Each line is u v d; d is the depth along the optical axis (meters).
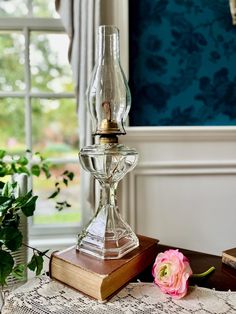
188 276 0.63
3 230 0.63
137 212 1.19
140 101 1.20
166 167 1.18
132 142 1.17
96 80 0.80
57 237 1.35
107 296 0.62
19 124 1.60
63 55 1.42
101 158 0.73
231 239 1.23
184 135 1.17
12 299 0.63
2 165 0.95
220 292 0.65
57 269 0.69
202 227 1.22
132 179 1.17
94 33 1.06
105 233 0.73
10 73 1.45
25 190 0.88
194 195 1.21
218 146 1.19
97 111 0.80
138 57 1.19
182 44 1.20
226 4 1.19
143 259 0.74
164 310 0.59
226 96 1.22
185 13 1.19
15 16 1.29
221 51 1.21
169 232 1.21
